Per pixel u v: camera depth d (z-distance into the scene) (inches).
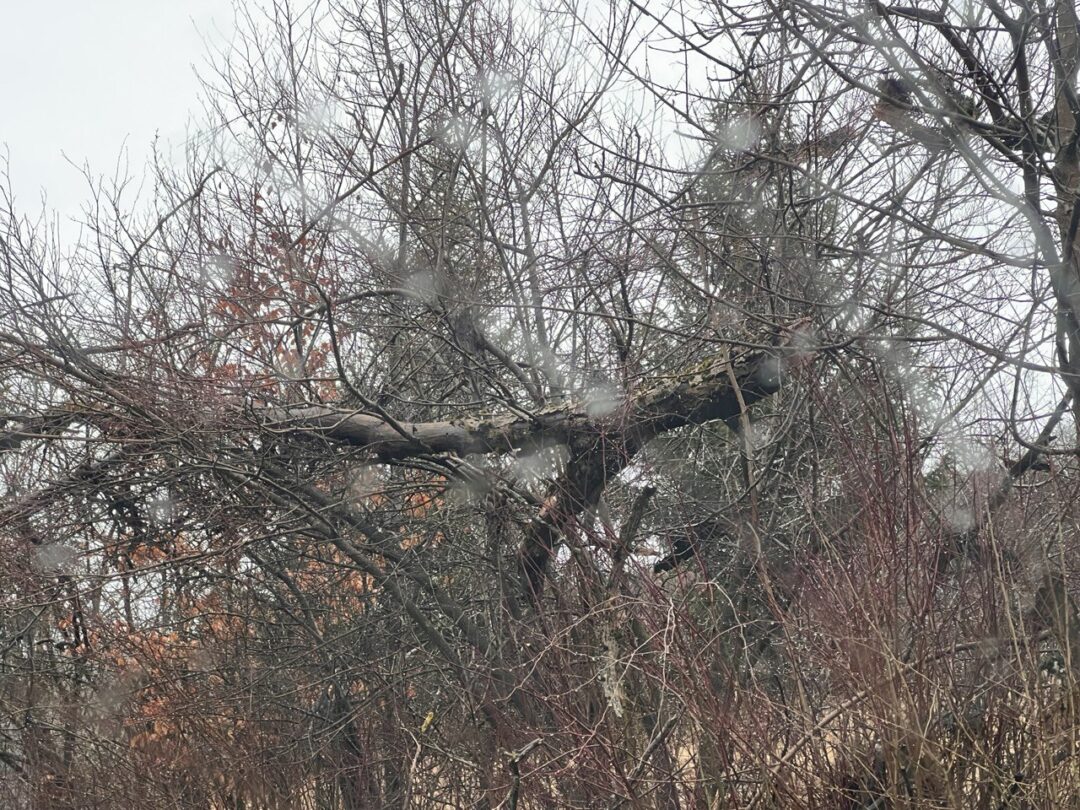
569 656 260.4
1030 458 256.2
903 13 237.6
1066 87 229.9
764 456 339.9
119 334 309.6
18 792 356.8
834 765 202.8
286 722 343.3
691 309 359.6
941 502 234.5
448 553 353.7
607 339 344.8
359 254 342.0
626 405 297.7
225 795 323.6
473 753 295.9
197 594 359.3
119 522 310.5
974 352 271.7
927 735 196.1
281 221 334.6
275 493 313.4
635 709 239.3
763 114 284.0
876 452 224.8
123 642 339.9
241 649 355.9
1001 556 217.6
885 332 284.4
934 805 190.9
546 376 357.4
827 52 241.9
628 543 269.3
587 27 263.3
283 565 357.4
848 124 303.0
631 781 221.5
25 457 320.8
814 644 214.4
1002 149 236.2
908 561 205.8
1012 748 199.5
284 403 298.8
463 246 362.3
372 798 324.5
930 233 248.1
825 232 319.3
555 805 243.4
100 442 286.8
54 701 361.1
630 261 313.6
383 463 316.5
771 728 212.7
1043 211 237.1
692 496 335.0
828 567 215.9
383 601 354.0
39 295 297.0
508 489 307.1
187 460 292.0
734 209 309.3
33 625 333.1
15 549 298.4
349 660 349.1
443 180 371.6
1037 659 205.9
